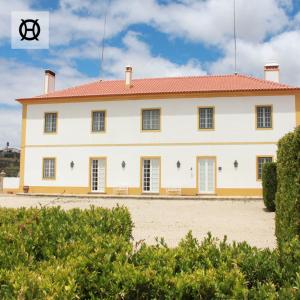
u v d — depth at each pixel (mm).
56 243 4535
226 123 26562
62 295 2750
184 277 3086
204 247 3846
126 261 3391
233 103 26594
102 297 3098
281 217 6641
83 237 4828
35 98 29344
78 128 28672
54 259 3803
